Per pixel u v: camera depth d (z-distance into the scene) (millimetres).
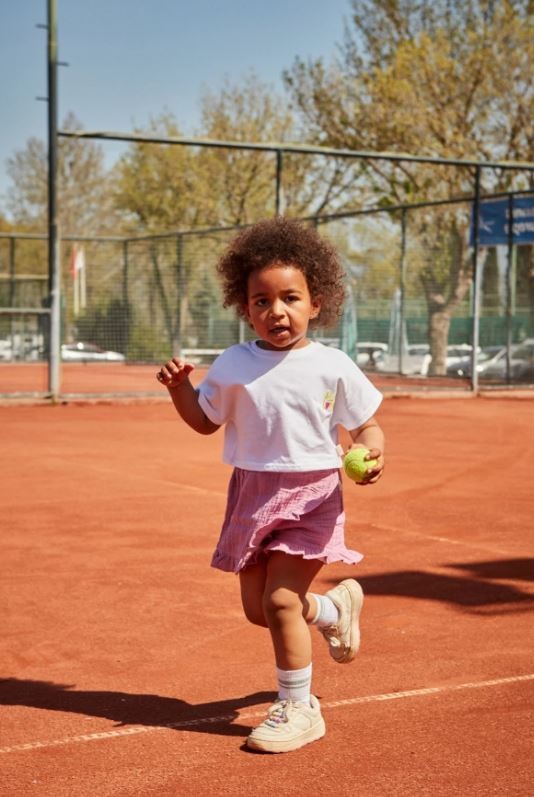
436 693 4113
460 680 4270
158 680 4336
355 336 23328
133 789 3229
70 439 12984
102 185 49875
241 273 3742
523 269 24328
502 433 13938
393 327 24016
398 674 4355
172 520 7750
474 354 20641
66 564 6344
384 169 29859
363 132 30344
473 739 3627
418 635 4918
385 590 5750
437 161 19016
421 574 6121
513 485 9555
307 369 3680
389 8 30141
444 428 14523
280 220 3826
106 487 9234
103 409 17344
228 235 25344
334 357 3752
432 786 3230
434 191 29078
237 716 3908
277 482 3662
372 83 29875
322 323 3924
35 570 6191
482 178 29016
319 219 22656
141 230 39281
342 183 31328
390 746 3568
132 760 3475
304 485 3662
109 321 25703
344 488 9367
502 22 28938
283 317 3635
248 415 3688
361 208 31062
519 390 21703
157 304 25766
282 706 3598
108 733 3730
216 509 8211
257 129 38000
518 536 7246
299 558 3648
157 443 12648
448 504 8531
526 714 3867
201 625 5117
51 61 16984
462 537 7211
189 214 38344
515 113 28938
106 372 28234
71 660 4602
